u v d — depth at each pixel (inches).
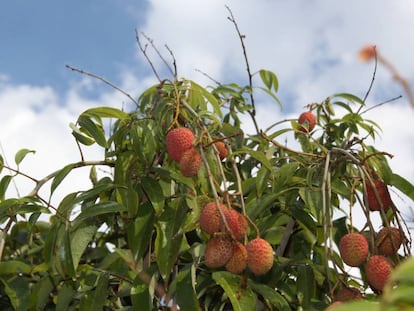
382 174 38.4
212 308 44.4
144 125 41.8
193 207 39.4
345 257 35.3
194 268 39.0
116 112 43.6
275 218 44.4
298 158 44.6
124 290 44.6
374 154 37.9
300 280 41.4
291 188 40.3
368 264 34.5
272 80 55.7
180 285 38.4
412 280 13.4
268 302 40.7
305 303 40.7
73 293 43.9
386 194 37.9
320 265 44.2
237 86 56.1
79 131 43.3
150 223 40.8
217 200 34.4
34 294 43.6
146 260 44.2
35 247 57.5
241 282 37.3
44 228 58.3
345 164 40.9
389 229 35.6
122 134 43.4
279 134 45.9
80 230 40.9
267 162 40.0
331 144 52.1
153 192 40.7
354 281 43.9
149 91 45.6
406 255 35.4
